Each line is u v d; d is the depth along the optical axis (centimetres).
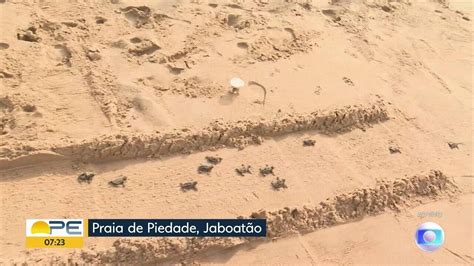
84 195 398
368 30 704
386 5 783
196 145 457
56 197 392
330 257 396
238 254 385
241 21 641
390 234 423
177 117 479
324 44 643
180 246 372
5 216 371
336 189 444
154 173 428
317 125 507
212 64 561
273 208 415
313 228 414
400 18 762
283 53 605
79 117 457
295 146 483
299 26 662
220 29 620
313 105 526
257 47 601
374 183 457
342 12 730
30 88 477
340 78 584
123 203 398
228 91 525
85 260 353
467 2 867
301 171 457
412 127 542
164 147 445
